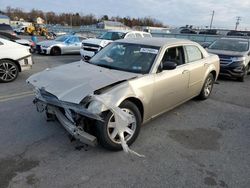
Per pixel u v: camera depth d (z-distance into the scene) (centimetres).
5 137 375
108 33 1255
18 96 578
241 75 880
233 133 432
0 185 270
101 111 297
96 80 340
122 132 333
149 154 346
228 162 337
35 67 984
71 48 1474
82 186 274
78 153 339
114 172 302
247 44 972
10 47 724
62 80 346
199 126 455
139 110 375
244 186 288
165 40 482
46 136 383
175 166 321
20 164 309
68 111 326
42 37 3447
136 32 1281
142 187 278
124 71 395
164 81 410
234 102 619
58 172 296
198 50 558
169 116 497
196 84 539
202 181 294
